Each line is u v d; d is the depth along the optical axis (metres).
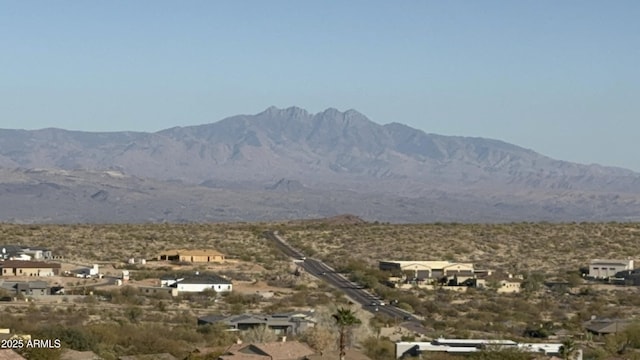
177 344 146.38
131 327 158.38
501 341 155.50
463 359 145.25
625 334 169.00
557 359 142.00
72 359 127.19
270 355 130.25
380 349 151.12
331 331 155.62
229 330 164.75
